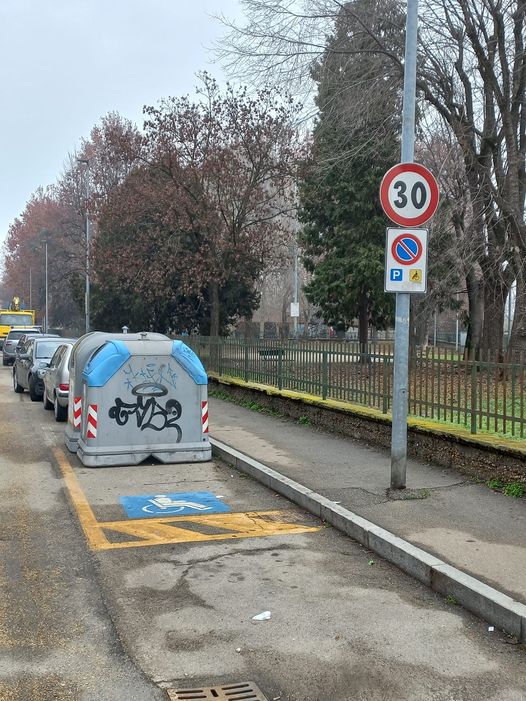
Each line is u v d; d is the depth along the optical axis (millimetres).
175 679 3705
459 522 6246
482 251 16469
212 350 19266
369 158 21672
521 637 4188
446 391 8820
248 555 5805
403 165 7223
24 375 19078
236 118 22531
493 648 4105
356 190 23766
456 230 17281
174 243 25281
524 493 7102
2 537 6211
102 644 4105
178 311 31734
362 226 23969
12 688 3582
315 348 12648
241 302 31938
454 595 4816
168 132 22641
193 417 9914
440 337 39094
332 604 4762
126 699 3500
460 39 16188
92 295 36188
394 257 7199
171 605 4711
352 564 5621
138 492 8047
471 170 16828
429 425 8789
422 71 16375
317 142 21422
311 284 25500
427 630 4348
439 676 3764
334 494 7336
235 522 6832
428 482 7738
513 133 15969
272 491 8156
